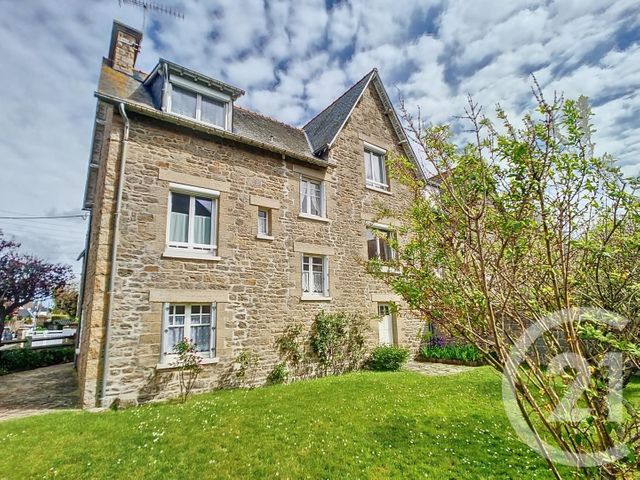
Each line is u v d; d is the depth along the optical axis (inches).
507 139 99.8
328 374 387.2
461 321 111.5
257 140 377.7
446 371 390.0
